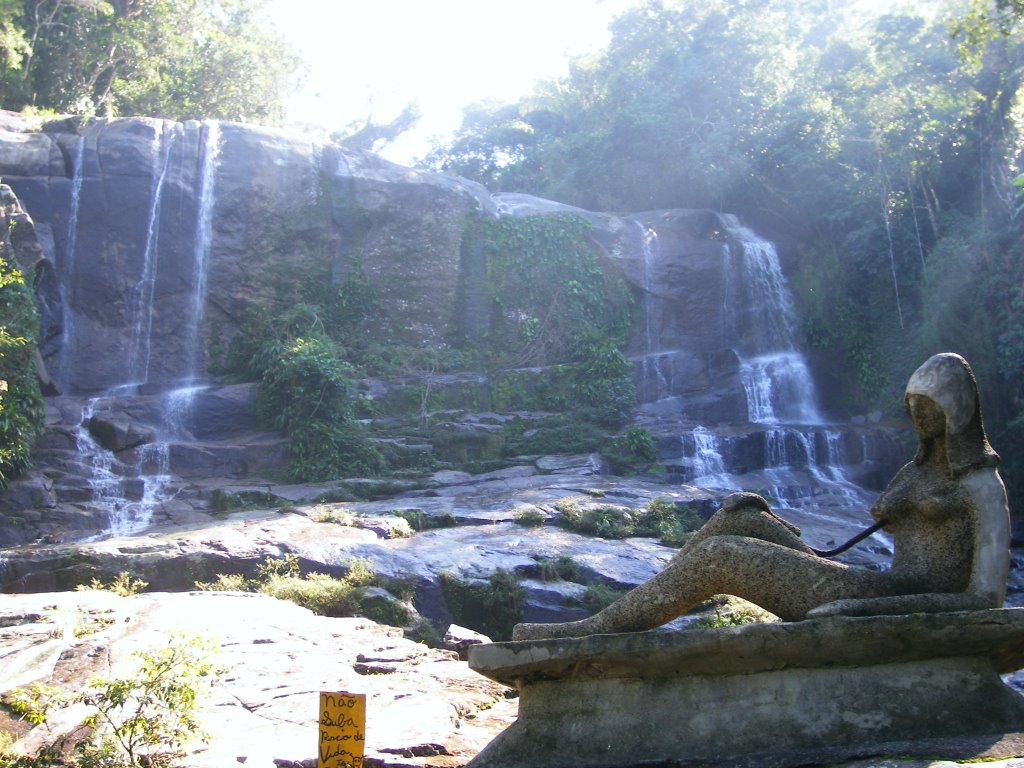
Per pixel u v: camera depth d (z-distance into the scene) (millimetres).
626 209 41438
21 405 22484
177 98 42188
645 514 20953
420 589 16500
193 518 21688
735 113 38031
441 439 26922
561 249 33656
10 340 21578
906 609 4824
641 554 18625
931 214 32906
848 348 33719
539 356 32500
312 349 26500
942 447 5227
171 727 6668
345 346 30734
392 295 31969
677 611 5215
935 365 5172
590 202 42406
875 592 4949
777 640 4809
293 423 25266
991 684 4867
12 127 29594
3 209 25906
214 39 43250
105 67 39812
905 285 33906
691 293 34375
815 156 36156
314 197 31562
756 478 26969
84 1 37000
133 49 39625
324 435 24906
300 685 8586
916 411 5270
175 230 29734
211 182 30422
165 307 29344
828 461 28719
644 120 39594
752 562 5051
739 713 4906
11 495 21094
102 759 6547
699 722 4930
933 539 5125
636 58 45562
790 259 36062
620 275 34000
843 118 36375
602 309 33562
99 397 26812
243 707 8039
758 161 37844
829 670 4891
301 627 10992
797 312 34750
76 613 10195
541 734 5125
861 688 4848
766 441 28094
